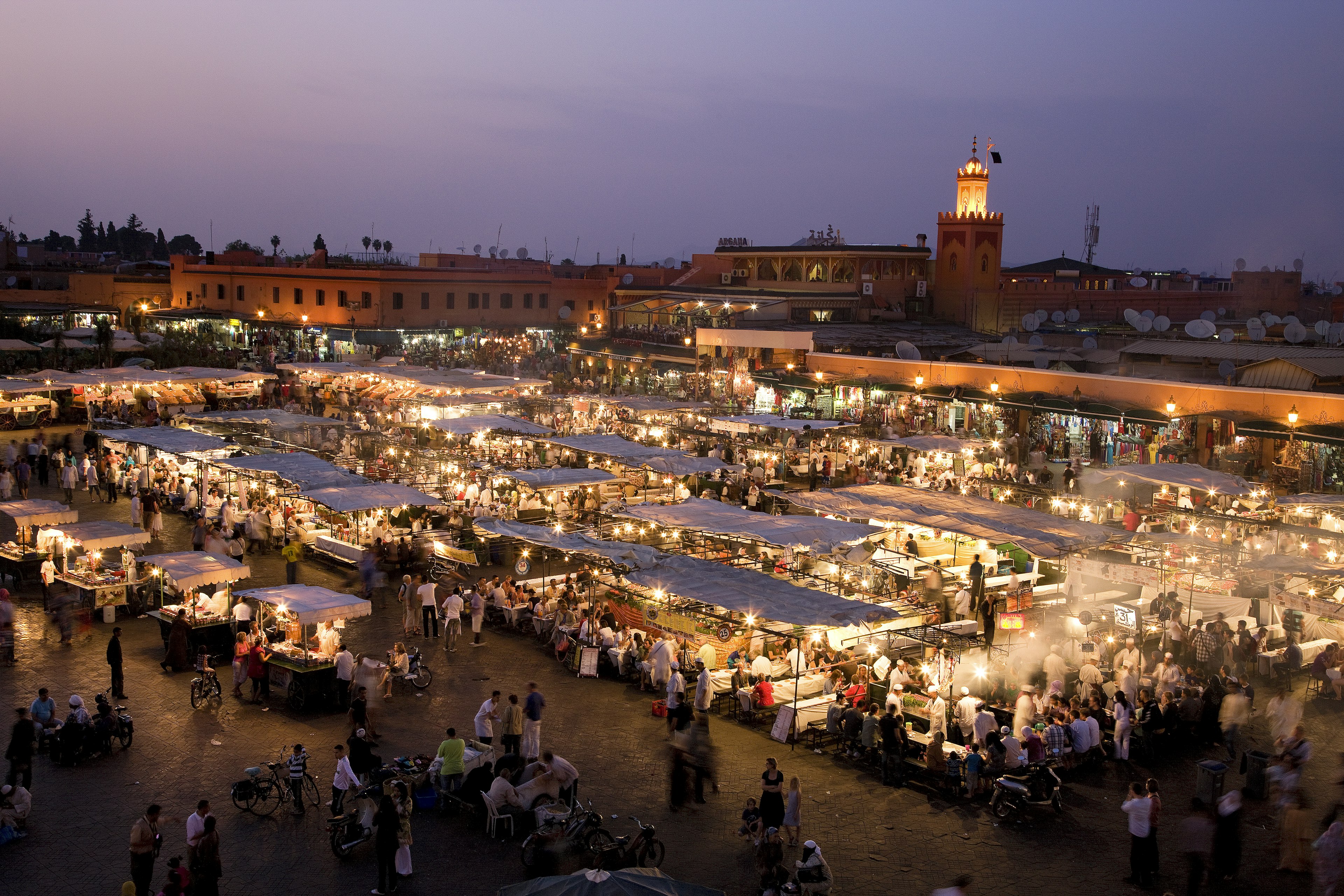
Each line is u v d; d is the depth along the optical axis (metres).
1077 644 24.86
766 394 59.22
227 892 15.83
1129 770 21.02
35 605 28.92
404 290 82.94
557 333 89.75
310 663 22.84
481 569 33.38
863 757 21.06
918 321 82.00
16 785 17.58
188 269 92.38
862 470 44.03
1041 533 29.02
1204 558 30.17
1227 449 42.81
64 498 40.69
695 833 17.95
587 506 38.50
